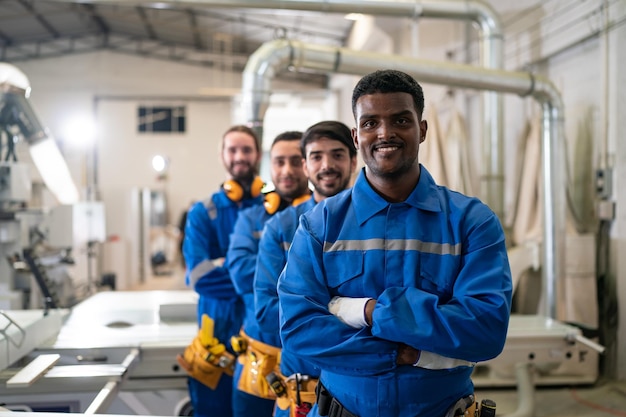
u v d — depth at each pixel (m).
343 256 1.10
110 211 8.84
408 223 1.08
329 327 1.04
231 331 2.17
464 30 5.40
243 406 1.79
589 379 3.41
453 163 4.14
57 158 3.94
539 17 4.34
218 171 11.60
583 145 3.97
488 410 1.13
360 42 7.12
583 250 3.64
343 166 1.58
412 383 1.05
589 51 3.88
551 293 3.50
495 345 0.99
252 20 8.86
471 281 1.02
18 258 3.44
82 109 11.49
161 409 2.41
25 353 1.92
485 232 1.05
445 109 5.64
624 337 3.49
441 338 0.97
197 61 11.62
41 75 11.48
